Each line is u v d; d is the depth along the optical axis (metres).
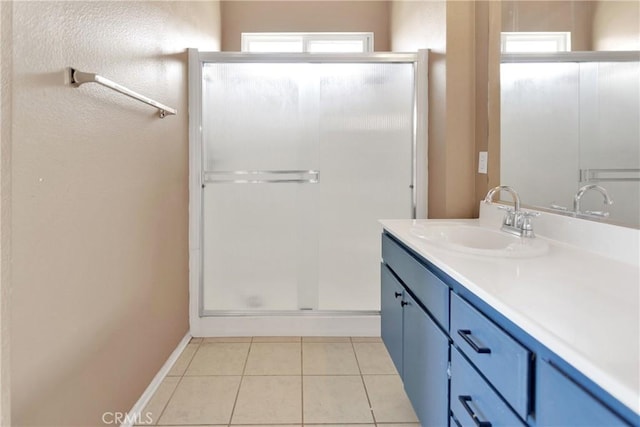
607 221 1.12
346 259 2.35
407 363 1.46
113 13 1.33
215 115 2.28
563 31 1.31
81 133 1.13
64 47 1.04
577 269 0.99
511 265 1.03
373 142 2.31
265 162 2.30
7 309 0.70
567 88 1.30
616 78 1.06
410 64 2.30
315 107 2.29
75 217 1.11
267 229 2.33
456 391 1.02
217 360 2.06
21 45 0.88
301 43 3.78
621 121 1.04
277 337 2.35
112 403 1.36
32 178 0.92
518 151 1.61
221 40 3.60
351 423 1.55
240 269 2.34
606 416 0.51
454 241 1.63
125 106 1.44
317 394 1.75
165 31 1.88
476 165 1.98
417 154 2.29
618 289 0.83
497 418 0.80
